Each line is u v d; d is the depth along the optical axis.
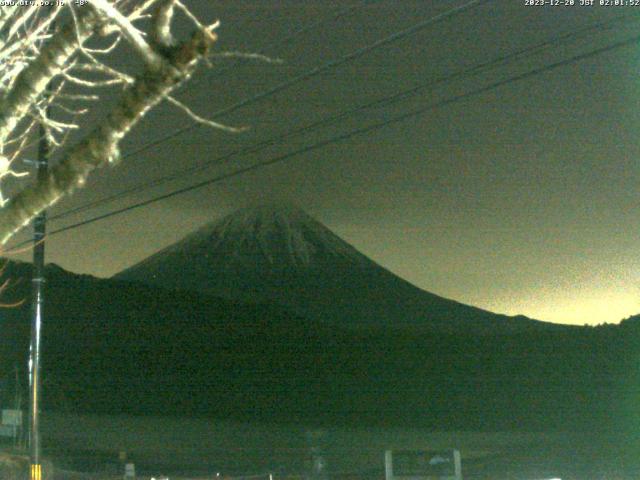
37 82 3.86
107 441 51.66
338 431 57.53
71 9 3.81
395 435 55.19
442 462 21.59
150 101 3.30
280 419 64.19
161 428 58.97
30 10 4.75
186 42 3.21
